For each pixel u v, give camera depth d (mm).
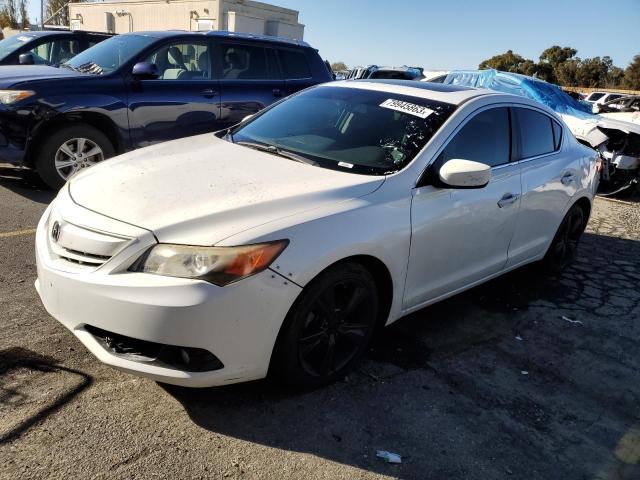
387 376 3170
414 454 2572
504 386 3227
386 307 3180
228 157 3295
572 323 4168
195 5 24828
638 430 2965
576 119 9133
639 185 9633
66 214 2695
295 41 7777
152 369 2430
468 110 3652
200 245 2385
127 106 6059
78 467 2254
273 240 2480
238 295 2387
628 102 12484
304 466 2414
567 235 4961
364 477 2398
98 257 2484
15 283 3754
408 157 3270
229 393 2836
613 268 5500
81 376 2840
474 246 3631
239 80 7012
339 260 2713
